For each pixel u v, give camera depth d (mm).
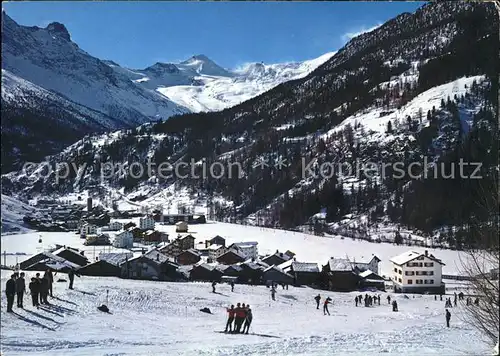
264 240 130750
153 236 133375
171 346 21234
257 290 61344
